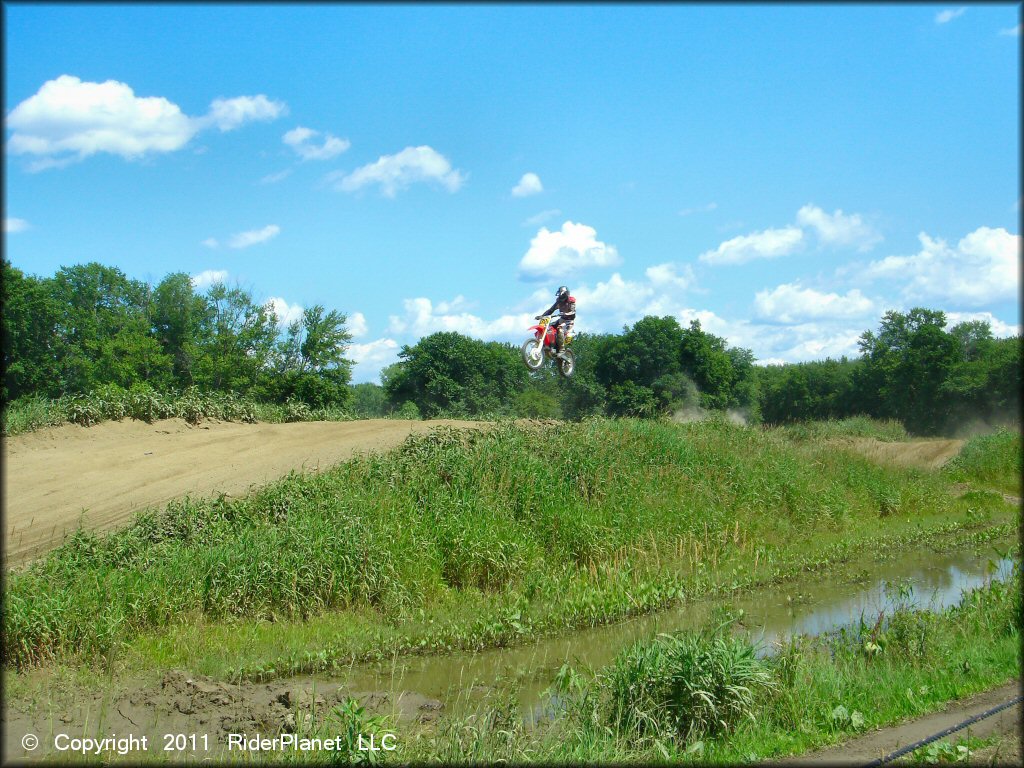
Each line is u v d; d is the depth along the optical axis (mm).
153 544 12531
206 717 7859
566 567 14000
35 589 10039
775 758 6723
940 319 50375
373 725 6836
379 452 17453
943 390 47312
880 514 21594
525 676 9664
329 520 13312
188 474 16188
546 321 18156
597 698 7617
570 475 17172
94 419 18844
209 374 36406
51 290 36562
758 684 7664
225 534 12859
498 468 16359
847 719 7398
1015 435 30031
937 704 7832
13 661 9328
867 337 53219
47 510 13969
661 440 19516
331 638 10680
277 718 7801
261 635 10719
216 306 38688
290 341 37312
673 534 16188
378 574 12391
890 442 34750
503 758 6590
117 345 36000
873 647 9227
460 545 13586
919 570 15469
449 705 8555
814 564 15695
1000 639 9797
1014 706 7570
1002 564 15742
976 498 23812
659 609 12656
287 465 16844
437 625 11383
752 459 20609
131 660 9539
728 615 10891
